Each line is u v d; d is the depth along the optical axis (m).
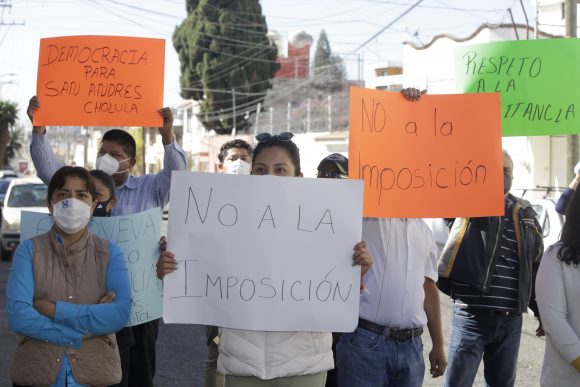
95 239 4.03
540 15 28.12
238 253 3.81
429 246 4.67
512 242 5.42
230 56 53.28
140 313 4.69
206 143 54.72
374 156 4.43
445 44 27.84
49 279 3.87
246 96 53.84
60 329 3.81
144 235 4.73
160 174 5.52
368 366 4.48
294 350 3.85
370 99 4.42
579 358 3.79
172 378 7.73
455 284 5.48
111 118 5.25
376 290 4.48
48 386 3.83
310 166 40.94
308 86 64.06
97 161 5.36
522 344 9.46
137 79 5.26
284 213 3.82
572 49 5.23
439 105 4.54
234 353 3.84
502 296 5.38
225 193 3.84
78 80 5.26
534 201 12.63
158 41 5.28
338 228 3.83
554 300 3.89
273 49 54.53
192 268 3.83
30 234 4.55
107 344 3.98
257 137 4.07
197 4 54.06
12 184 18.95
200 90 54.88
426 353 8.82
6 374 7.59
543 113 5.26
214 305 3.82
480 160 4.54
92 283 3.93
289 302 3.80
